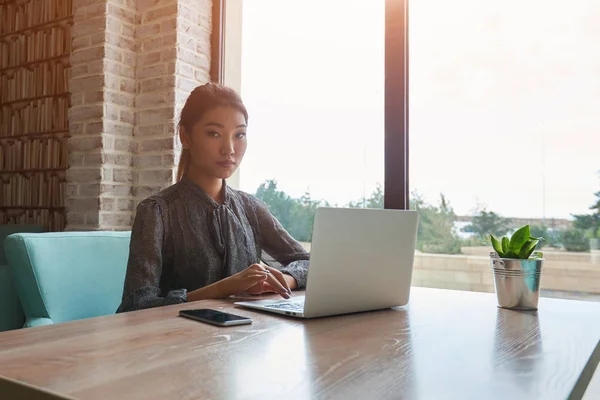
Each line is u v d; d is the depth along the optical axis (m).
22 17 2.97
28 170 2.90
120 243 1.61
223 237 1.38
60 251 1.43
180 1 2.54
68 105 2.75
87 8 2.57
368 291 0.99
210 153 1.41
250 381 0.54
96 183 2.48
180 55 2.54
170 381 0.53
